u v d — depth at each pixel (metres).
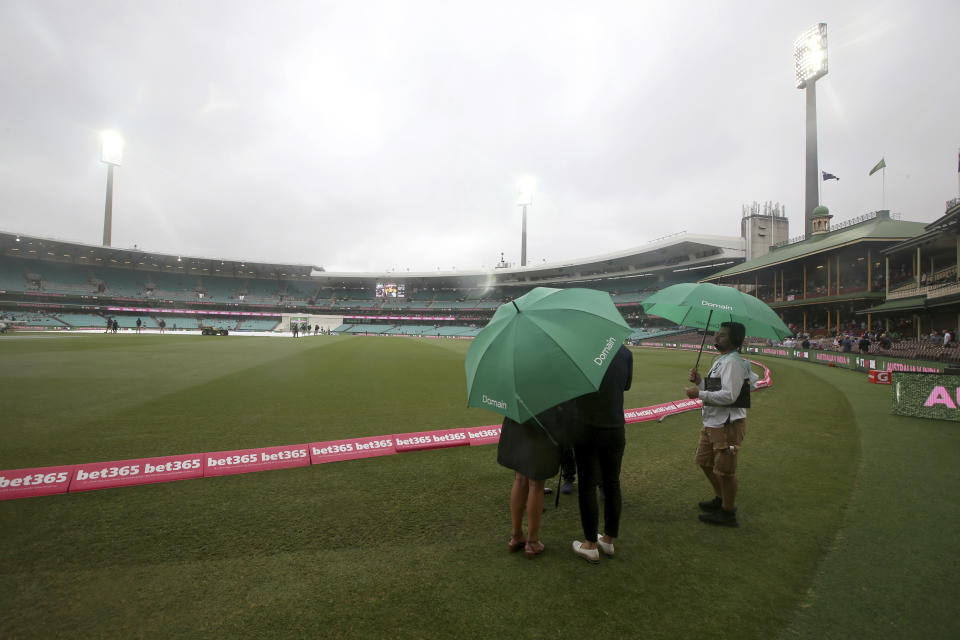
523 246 79.94
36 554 2.99
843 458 5.48
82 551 3.04
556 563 3.00
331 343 31.20
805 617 2.40
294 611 2.43
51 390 9.05
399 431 6.49
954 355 18.12
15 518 3.54
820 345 31.22
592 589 2.69
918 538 3.35
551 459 2.94
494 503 4.00
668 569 2.92
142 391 9.20
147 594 2.56
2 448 5.23
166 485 4.32
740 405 3.49
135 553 3.03
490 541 3.30
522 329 2.76
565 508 4.05
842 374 16.97
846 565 2.96
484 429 6.28
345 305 79.38
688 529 3.53
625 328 2.93
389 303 80.06
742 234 50.84
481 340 3.10
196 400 8.41
